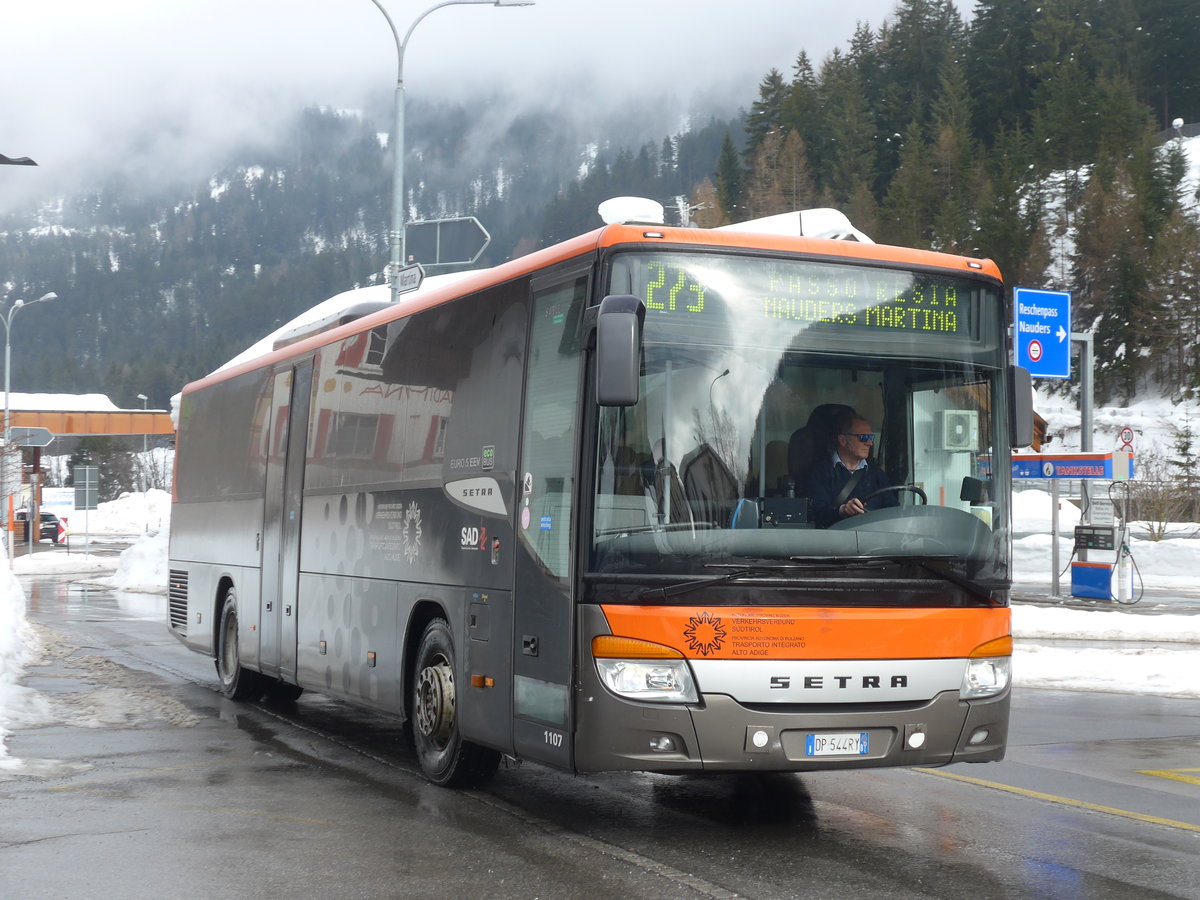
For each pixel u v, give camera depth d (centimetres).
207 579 1427
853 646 672
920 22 15625
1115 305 11088
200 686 1432
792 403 696
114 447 12288
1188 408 10244
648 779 889
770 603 666
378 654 957
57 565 4500
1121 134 13012
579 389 692
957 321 741
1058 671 1536
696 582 657
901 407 718
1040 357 2638
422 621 910
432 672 860
